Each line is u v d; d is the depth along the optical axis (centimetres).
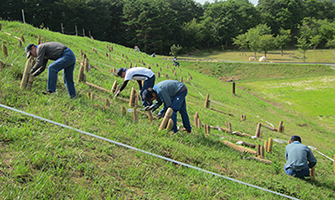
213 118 1059
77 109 576
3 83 554
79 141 443
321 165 848
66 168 363
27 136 407
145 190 382
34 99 547
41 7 5744
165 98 640
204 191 426
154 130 605
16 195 290
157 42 7150
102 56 1595
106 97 786
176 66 3117
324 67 4997
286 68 5131
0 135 382
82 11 6425
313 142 1310
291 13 9919
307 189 584
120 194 354
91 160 404
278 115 1975
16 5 5428
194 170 479
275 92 3603
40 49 576
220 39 8662
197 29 8406
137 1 7075
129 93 924
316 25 8944
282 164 734
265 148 801
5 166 331
